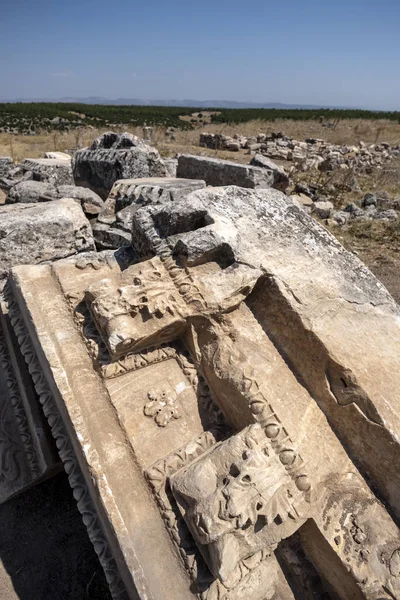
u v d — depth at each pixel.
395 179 9.73
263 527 1.58
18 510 2.32
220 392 1.98
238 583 1.58
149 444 1.84
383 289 2.43
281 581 1.73
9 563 2.09
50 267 2.23
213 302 2.03
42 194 5.31
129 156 5.90
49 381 1.95
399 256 5.50
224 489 1.55
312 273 2.25
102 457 1.70
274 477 1.63
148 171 6.19
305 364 2.02
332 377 1.93
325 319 2.06
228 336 2.06
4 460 2.31
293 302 2.07
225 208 2.37
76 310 2.08
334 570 1.67
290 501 1.63
